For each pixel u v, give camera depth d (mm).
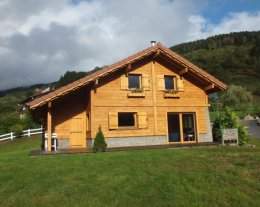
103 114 18484
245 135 19172
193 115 20750
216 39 198375
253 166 10922
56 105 19344
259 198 8695
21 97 115562
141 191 8938
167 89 20641
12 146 32844
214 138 20984
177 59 19797
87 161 12203
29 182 9906
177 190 9016
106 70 18016
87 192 8922
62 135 19172
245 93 71062
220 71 124875
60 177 10195
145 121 19266
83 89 19375
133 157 12617
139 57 18891
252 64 147875
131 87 19812
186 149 14883
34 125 41188
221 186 9359
